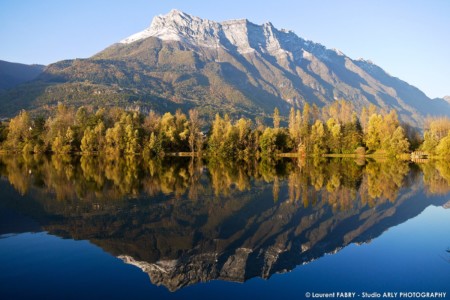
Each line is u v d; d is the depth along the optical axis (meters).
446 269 25.06
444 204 46.41
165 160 113.56
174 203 45.28
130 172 76.06
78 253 27.20
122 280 22.69
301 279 23.52
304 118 144.50
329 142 134.88
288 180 66.56
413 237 32.66
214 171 81.75
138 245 29.55
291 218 39.06
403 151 124.94
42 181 60.84
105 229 33.66
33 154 131.00
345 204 45.94
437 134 144.50
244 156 128.12
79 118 143.38
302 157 128.88
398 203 46.91
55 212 39.38
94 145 128.88
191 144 133.75
